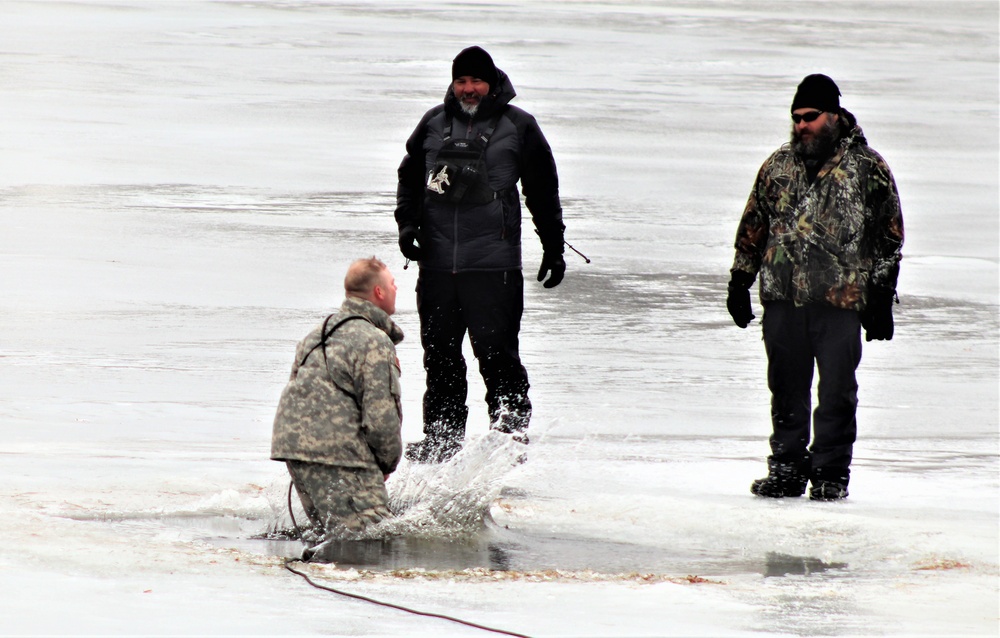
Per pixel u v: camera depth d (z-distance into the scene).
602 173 87.88
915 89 150.88
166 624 16.28
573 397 37.75
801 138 27.58
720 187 84.56
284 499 24.73
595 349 45.06
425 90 131.38
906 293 57.69
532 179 30.11
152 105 112.62
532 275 57.81
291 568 20.25
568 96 130.38
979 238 71.44
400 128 105.69
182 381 37.66
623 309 52.19
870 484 28.88
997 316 53.78
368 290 23.19
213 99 118.50
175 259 57.69
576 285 56.28
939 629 17.84
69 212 67.31
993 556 22.80
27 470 26.55
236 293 51.69
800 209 27.61
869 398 39.72
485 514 24.59
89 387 36.28
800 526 24.39
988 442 34.19
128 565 19.64
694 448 32.03
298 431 22.61
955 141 110.00
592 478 28.36
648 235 68.62
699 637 16.84
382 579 20.00
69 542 20.89
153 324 45.69
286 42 175.88
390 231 66.31
